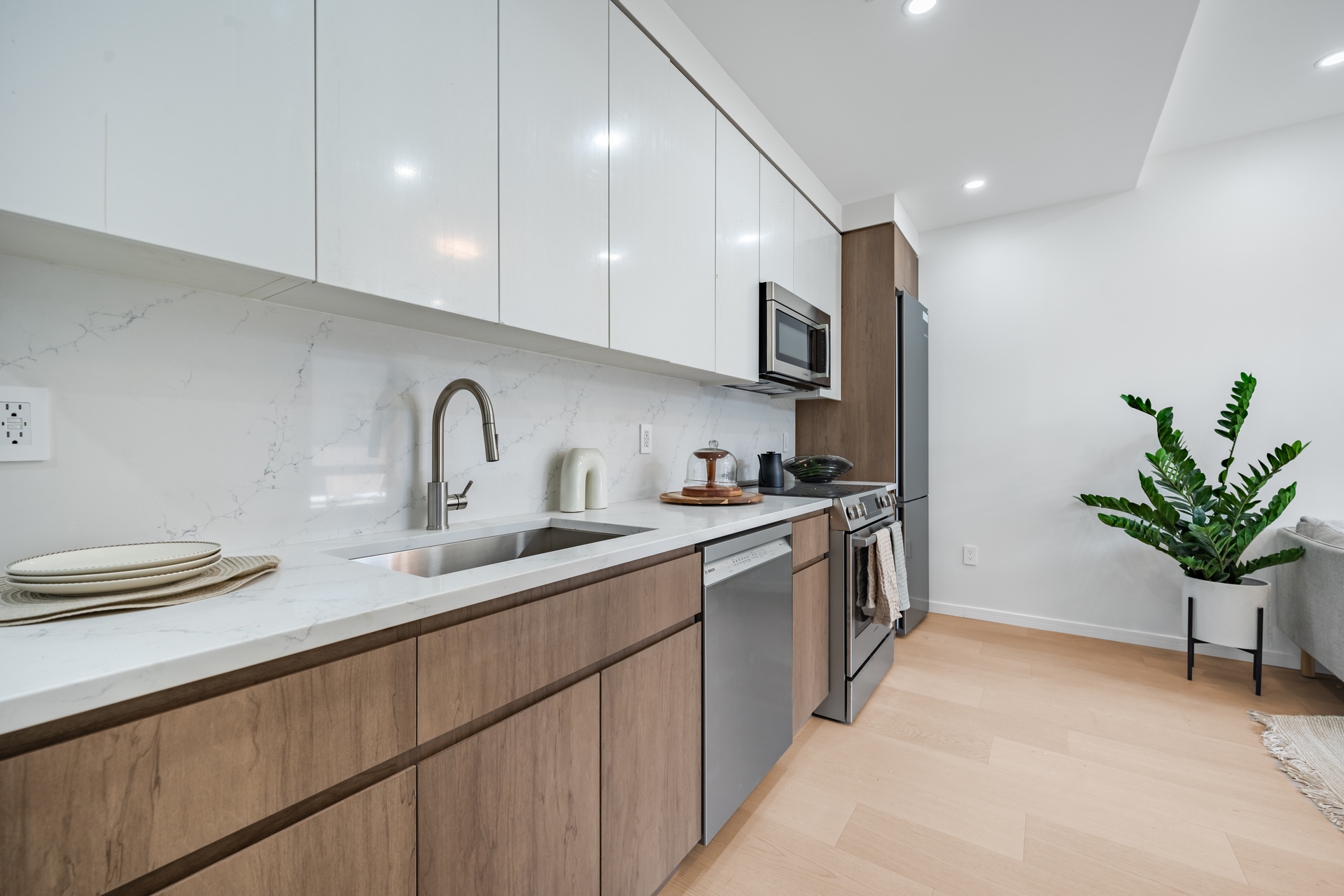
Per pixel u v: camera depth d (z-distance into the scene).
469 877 0.80
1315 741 1.91
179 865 0.53
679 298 1.74
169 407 0.96
